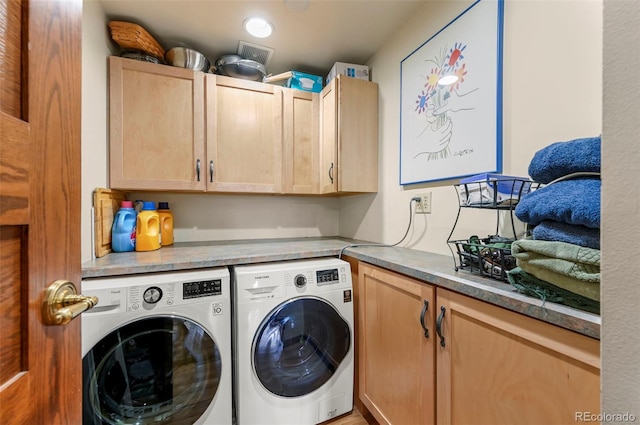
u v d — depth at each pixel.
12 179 0.40
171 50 1.63
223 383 1.21
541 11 0.96
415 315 1.07
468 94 1.21
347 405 1.45
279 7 1.46
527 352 0.69
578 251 0.58
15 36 0.42
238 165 1.77
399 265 1.13
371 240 1.97
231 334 1.31
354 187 1.82
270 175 1.86
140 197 1.88
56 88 0.50
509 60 1.06
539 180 0.75
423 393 1.02
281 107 1.89
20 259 0.43
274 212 2.25
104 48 1.45
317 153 1.99
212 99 1.70
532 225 0.77
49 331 0.48
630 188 0.36
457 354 0.89
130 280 1.13
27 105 0.44
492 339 0.77
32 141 0.45
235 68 1.75
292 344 1.35
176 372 1.14
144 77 1.56
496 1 1.09
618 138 0.37
